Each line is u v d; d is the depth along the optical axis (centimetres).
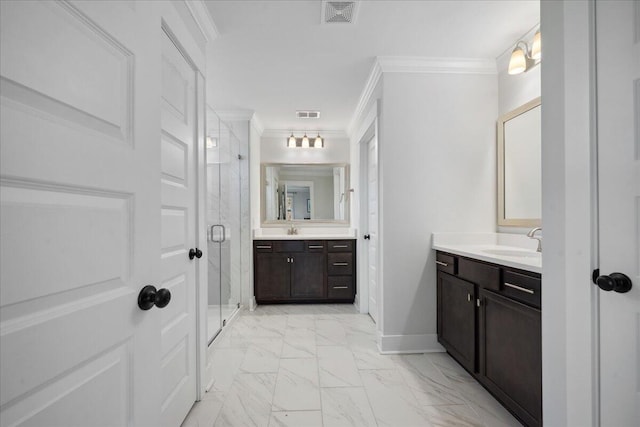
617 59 86
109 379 70
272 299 378
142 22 83
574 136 97
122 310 73
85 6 63
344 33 202
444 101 241
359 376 202
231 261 362
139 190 81
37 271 53
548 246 110
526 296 141
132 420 77
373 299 324
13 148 50
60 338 57
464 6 176
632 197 84
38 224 54
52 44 56
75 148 61
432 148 241
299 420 157
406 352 238
